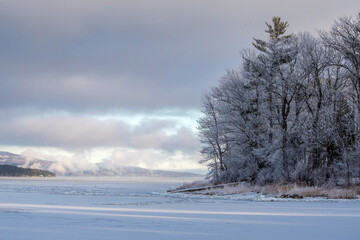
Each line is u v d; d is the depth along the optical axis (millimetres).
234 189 38188
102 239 9797
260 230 11711
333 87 40969
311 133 39844
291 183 36094
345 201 26875
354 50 39594
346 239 10094
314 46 42500
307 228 12227
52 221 13805
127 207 22375
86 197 35094
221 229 11891
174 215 16859
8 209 19719
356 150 37281
